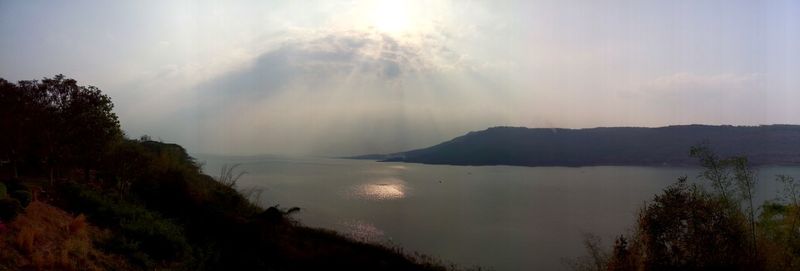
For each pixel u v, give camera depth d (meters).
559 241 39.28
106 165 20.78
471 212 59.12
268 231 22.39
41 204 14.80
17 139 16.58
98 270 11.82
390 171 138.75
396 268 21.91
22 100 16.66
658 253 11.75
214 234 20.41
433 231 43.62
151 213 19.28
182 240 16.34
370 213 52.44
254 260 18.03
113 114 20.28
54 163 18.44
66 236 12.91
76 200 16.84
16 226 11.91
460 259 31.42
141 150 23.78
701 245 11.43
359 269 20.44
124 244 13.97
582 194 79.06
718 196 11.98
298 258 20.28
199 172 33.69
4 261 10.01
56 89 18.09
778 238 12.20
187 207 23.00
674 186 12.46
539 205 66.44
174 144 38.28
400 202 66.75
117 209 17.25
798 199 12.44
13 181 14.50
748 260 11.33
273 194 59.28
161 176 24.48
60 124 17.83
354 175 118.88
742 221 11.79
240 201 29.39
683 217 11.60
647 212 12.25
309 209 48.19
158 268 13.78
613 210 59.22
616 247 13.20
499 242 38.84
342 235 27.42
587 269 15.90
